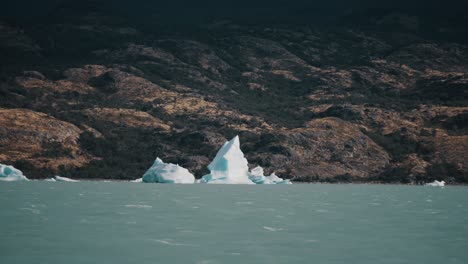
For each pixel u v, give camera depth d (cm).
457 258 3631
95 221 5269
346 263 3469
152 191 11388
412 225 5303
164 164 17588
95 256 3575
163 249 3834
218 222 5338
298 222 5459
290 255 3688
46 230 4594
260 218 5791
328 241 4244
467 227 5159
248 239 4294
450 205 8250
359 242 4206
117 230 4675
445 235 4603
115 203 7550
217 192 11362
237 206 7388
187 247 3919
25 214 5772
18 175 17575
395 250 3894
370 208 7431
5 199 7931
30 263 3353
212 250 3819
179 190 12075
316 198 9800
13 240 4069
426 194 12331
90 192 10531
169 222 5281
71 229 4678
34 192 10094
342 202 8694
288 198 9619
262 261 3494
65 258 3503
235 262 3456
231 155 17475
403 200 9569
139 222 5244
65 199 8194
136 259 3509
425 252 3825
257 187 14950
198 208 6931
